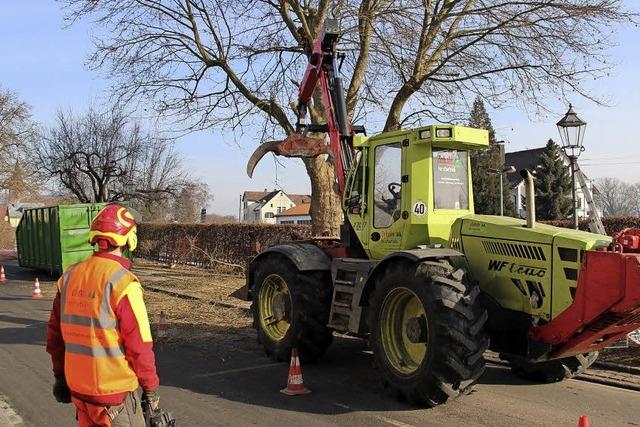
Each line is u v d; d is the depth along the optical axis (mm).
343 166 8062
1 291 15328
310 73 8953
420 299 5418
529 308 5504
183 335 9047
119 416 3004
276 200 91000
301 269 6914
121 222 3156
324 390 6137
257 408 5527
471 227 6047
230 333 9219
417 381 5383
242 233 20000
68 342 3049
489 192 32781
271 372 6891
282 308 7516
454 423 5098
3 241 46625
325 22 8422
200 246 21703
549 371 6332
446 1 13109
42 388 6152
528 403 5711
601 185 77125
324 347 7211
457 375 5195
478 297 5574
